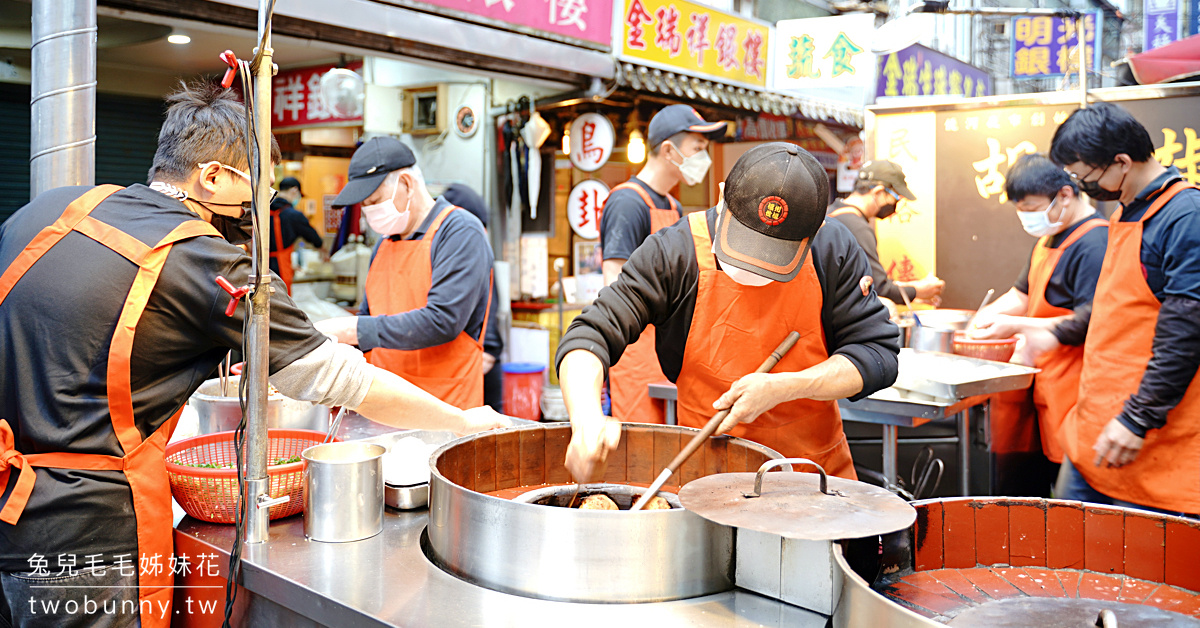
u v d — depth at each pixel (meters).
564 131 5.60
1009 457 3.50
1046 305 3.46
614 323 1.74
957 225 3.98
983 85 8.27
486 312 2.99
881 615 0.97
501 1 4.23
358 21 3.65
